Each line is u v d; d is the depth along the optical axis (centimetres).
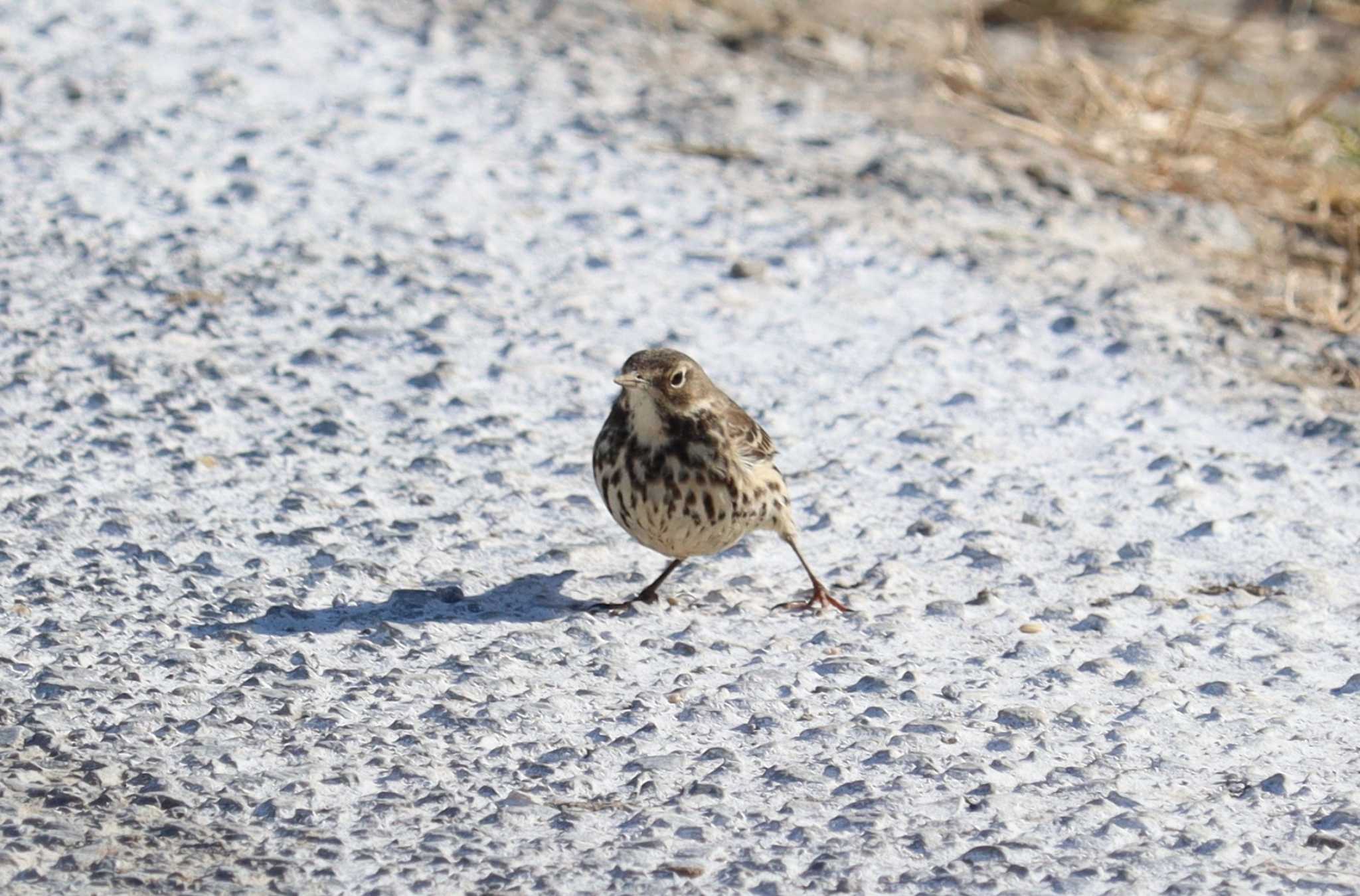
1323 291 1527
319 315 1352
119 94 1688
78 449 1145
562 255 1480
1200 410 1288
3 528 1045
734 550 1088
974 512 1131
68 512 1067
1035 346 1374
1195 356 1373
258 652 923
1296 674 934
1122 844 765
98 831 756
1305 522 1123
